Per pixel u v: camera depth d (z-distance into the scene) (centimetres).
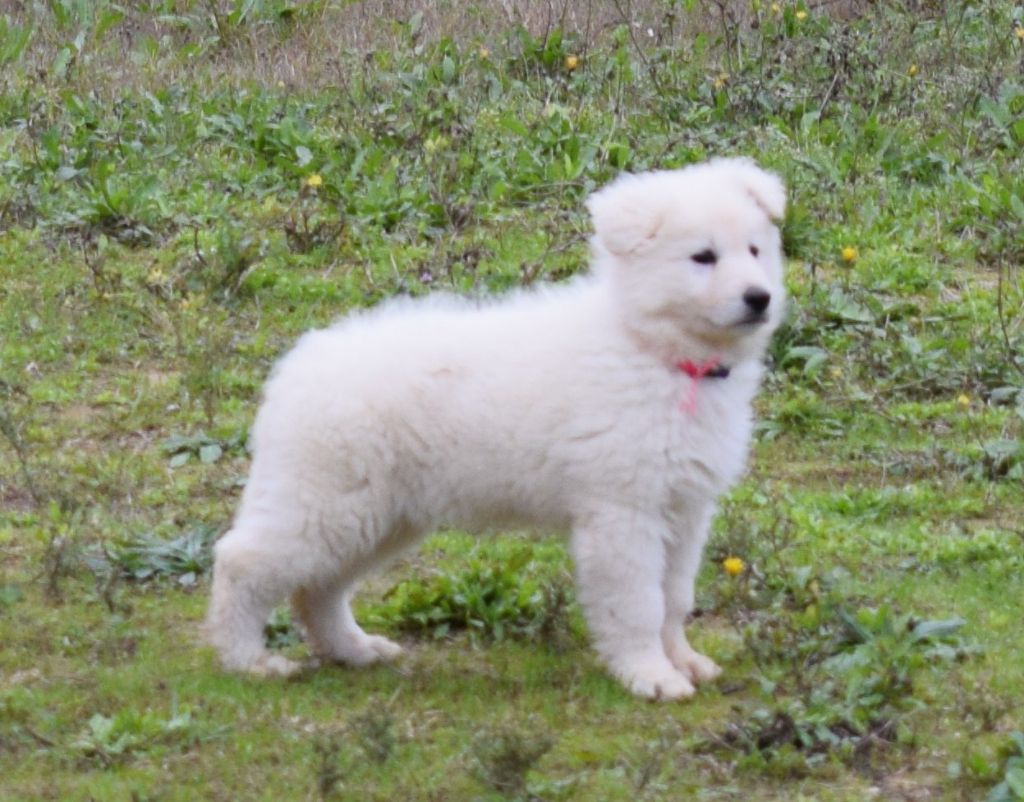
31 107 1903
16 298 1439
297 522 855
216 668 885
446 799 748
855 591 998
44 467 1168
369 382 858
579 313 880
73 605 974
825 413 1281
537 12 2267
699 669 887
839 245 1599
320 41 2211
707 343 859
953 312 1456
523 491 872
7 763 786
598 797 755
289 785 764
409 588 977
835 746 796
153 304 1434
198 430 1244
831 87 1955
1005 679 877
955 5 2278
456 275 1498
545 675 891
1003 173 1762
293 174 1739
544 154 1789
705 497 873
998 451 1189
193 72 2095
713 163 1016
